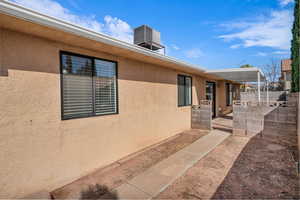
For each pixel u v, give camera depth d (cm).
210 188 262
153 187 266
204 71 656
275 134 519
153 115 502
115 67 379
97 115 340
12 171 222
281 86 1783
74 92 303
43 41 256
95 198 244
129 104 416
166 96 561
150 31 564
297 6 439
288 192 246
